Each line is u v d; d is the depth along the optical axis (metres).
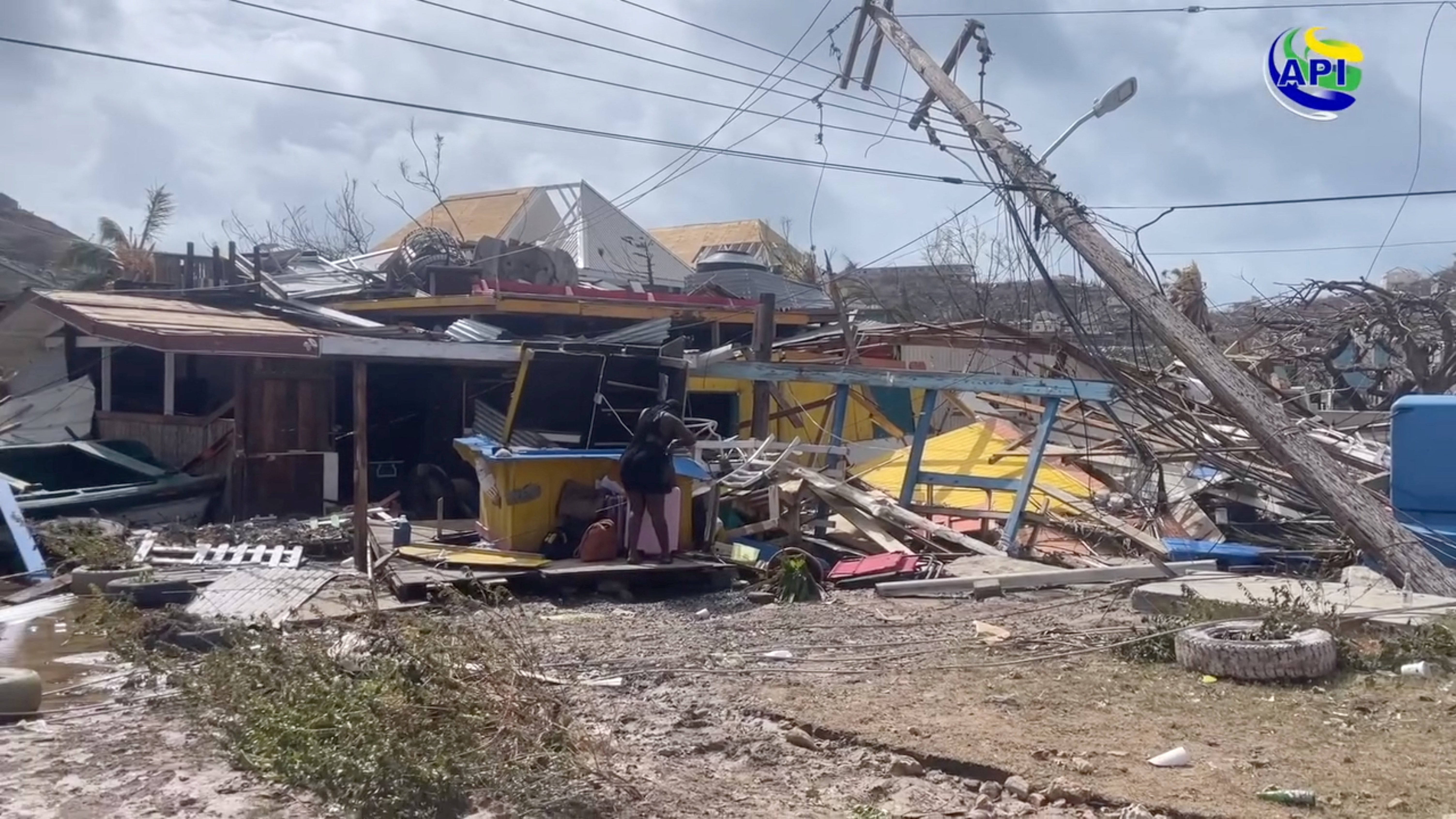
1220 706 7.52
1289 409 18.11
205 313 18.09
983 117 16.12
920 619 10.67
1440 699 7.52
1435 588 10.63
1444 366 21.36
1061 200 14.87
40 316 19.19
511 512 12.80
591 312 21.03
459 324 18.97
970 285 31.08
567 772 6.07
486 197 37.66
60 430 18.62
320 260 25.73
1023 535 14.93
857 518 14.18
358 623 8.86
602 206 34.94
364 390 13.49
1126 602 11.16
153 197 35.12
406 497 18.36
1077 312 19.78
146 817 5.72
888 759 6.61
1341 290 21.89
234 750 6.57
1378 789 5.90
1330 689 7.89
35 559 12.48
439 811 5.71
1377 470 15.20
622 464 12.52
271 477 16.45
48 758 6.62
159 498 15.80
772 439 15.73
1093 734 6.91
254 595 11.16
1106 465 17.03
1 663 8.99
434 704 6.27
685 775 6.41
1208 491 15.73
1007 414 19.45
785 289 26.73
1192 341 13.18
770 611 11.23
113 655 9.21
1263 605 9.35
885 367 20.28
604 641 9.68
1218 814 5.57
